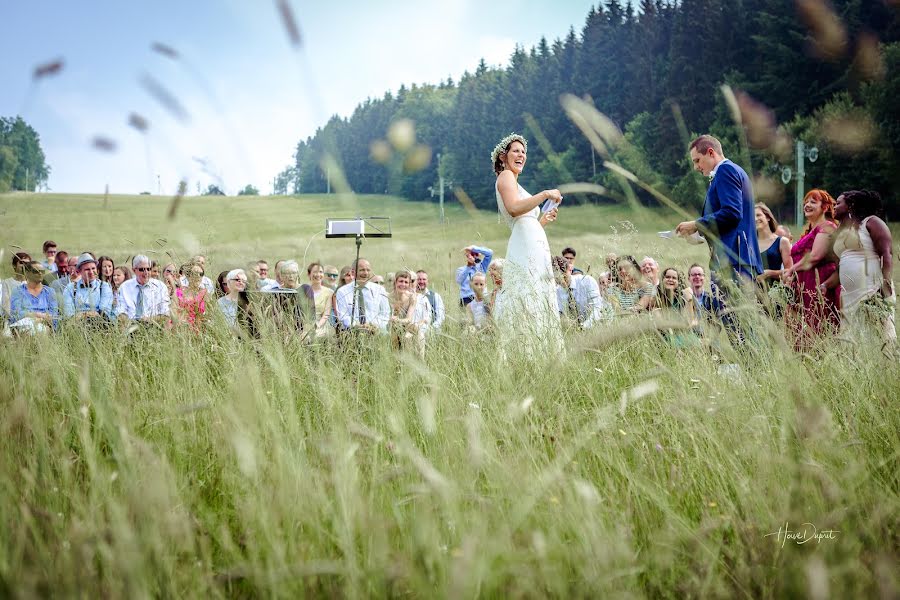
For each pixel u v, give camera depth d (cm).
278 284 599
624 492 200
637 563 164
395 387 284
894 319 354
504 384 279
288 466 178
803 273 464
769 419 240
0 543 152
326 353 353
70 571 142
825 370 292
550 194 463
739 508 190
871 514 174
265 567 159
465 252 685
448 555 148
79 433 220
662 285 387
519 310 387
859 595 142
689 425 222
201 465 229
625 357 322
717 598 148
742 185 376
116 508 144
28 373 292
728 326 330
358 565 152
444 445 209
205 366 323
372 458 208
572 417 253
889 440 228
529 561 145
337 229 457
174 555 157
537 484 165
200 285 395
